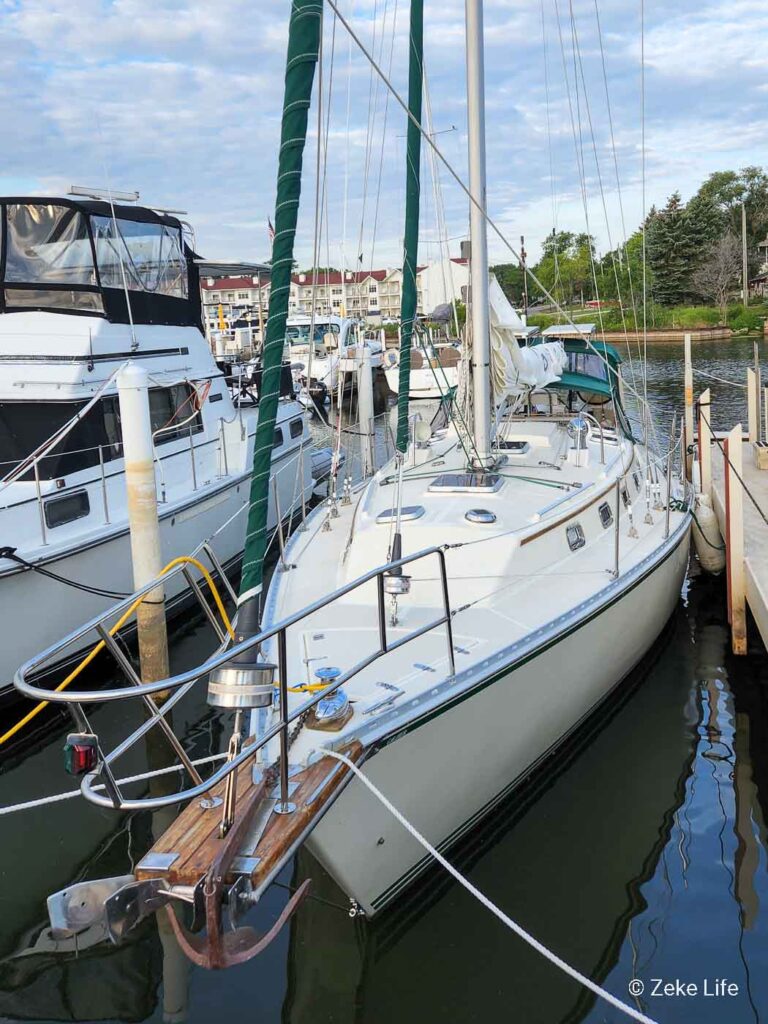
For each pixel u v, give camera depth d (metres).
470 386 6.72
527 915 4.54
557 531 5.81
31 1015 4.06
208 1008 4.03
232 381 13.42
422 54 5.63
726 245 51.00
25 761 6.49
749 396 12.16
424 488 6.48
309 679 4.32
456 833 4.74
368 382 10.55
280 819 3.31
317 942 4.39
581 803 5.52
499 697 4.60
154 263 9.82
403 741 4.04
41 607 7.14
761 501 9.45
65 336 8.43
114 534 7.77
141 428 6.73
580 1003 3.99
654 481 8.49
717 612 8.63
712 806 5.46
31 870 5.17
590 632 5.37
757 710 6.65
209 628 8.87
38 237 8.85
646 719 6.56
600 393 9.26
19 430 7.96
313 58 3.30
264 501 3.37
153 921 4.63
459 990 4.08
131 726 6.91
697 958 4.22
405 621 4.95
